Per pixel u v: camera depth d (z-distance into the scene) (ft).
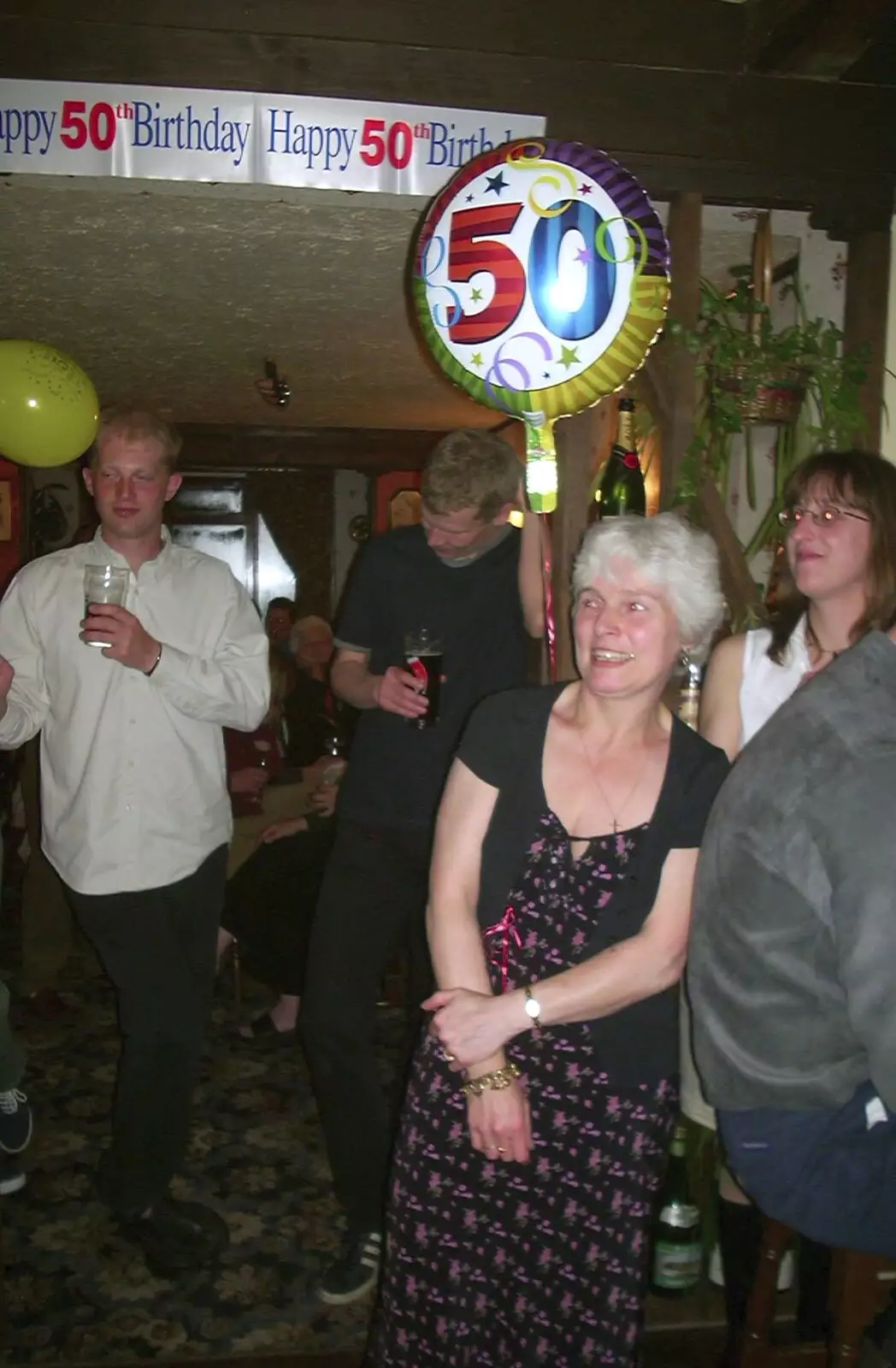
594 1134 4.42
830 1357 5.23
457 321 5.05
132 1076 6.64
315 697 14.61
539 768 4.45
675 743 4.51
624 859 4.31
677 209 6.89
